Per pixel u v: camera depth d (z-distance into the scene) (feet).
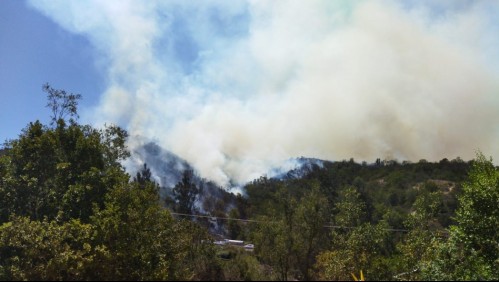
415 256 72.18
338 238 82.12
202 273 61.41
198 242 82.84
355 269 66.95
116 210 66.80
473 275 54.75
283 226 76.43
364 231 80.23
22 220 67.97
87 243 60.18
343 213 94.43
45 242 61.77
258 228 81.82
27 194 89.04
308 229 77.66
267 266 71.82
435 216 96.73
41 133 96.37
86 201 85.05
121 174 88.53
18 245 62.69
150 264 61.93
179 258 68.54
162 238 70.08
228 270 62.49
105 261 56.90
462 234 67.62
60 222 83.30
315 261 76.48
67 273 55.72
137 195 72.13
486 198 72.54
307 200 82.53
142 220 67.56
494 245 67.36
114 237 62.75
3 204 87.97
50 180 91.91
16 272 58.85
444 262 60.18
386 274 62.08
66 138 97.25
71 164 92.73
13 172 92.73
